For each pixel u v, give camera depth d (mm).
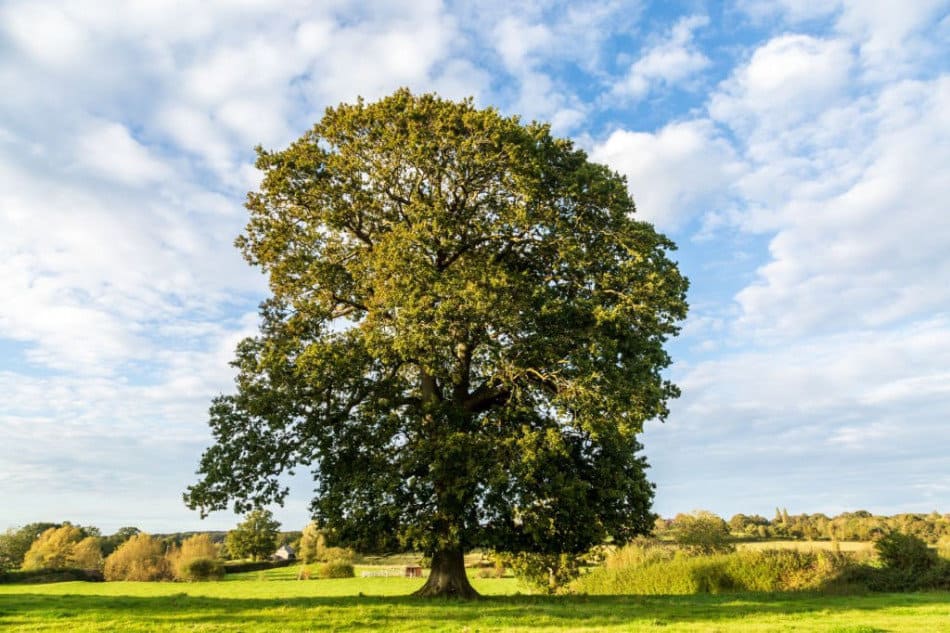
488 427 21516
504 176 22641
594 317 21344
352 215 24547
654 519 22594
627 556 38656
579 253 21734
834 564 29891
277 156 24359
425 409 21422
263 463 21391
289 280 24656
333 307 25266
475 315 20125
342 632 13281
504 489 19625
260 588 56875
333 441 22281
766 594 25562
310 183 24281
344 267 24266
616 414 20047
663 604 20016
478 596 21516
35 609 16859
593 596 23797
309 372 21469
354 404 22953
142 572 69188
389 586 59344
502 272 20734
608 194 22922
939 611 18328
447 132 22312
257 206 24875
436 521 20609
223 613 15961
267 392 21797
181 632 13086
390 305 20484
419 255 20828
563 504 20188
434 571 22141
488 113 22359
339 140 24531
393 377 23172
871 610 18625
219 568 73000
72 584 62250
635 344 21797
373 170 23969
